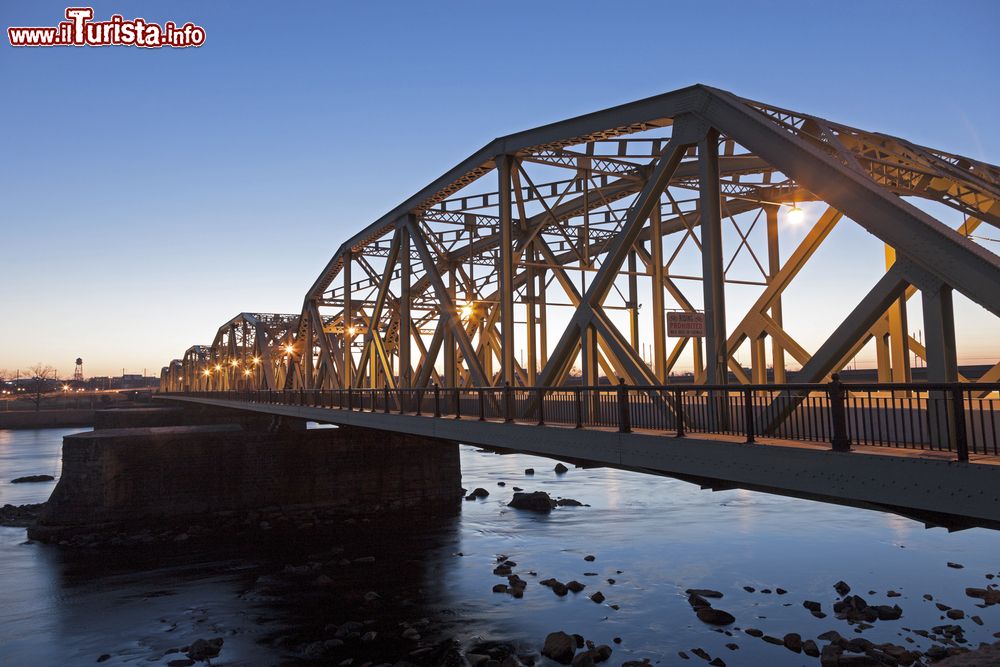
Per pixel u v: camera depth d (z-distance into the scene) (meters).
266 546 33.34
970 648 17.41
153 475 39.75
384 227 29.11
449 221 26.75
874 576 24.75
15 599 25.48
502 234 18.80
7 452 91.50
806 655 17.56
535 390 15.68
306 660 19.08
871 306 9.48
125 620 23.03
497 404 18.20
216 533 36.41
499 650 18.89
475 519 38.69
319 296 44.16
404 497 44.44
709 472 10.44
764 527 33.84
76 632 22.00
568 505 42.06
